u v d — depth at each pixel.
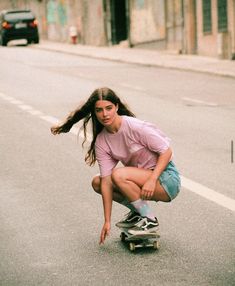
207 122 13.20
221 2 29.86
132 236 5.86
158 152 5.81
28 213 7.18
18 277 5.36
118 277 5.32
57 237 6.36
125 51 37.31
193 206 7.30
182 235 6.34
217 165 9.34
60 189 8.20
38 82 21.83
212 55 31.11
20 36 45.00
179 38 33.84
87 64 29.78
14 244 6.18
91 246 6.09
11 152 10.61
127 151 5.88
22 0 62.72
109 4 43.56
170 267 5.50
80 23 47.81
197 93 18.20
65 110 15.24
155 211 7.15
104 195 5.88
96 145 5.93
